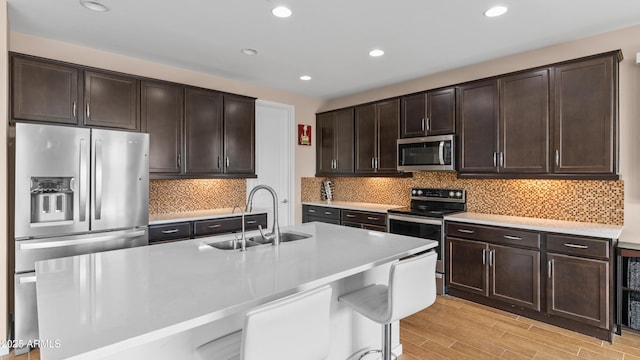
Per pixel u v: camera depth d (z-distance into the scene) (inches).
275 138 191.8
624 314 108.0
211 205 165.8
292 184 196.5
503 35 115.7
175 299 48.6
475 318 118.3
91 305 46.3
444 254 138.7
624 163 111.6
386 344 74.0
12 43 111.1
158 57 136.3
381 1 93.0
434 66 148.3
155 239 126.0
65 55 121.3
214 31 111.8
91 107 116.8
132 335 38.1
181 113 140.4
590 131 108.2
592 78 107.8
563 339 103.3
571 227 110.2
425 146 150.8
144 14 100.0
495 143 130.5
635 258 104.0
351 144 187.9
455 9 97.3
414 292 68.3
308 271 62.1
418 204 170.6
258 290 52.3
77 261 68.6
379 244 85.1
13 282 99.9
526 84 122.4
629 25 108.3
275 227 84.7
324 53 132.5
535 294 114.0
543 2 93.5
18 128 95.3
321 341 51.0
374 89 188.2
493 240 124.3
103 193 111.0
